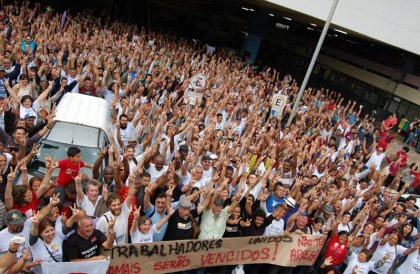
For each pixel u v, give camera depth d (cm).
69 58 1088
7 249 450
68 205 551
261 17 2516
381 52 2652
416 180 1319
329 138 1416
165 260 577
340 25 1853
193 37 3222
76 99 864
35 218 445
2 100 782
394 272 761
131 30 2192
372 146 1432
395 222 870
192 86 1179
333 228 721
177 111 952
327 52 3200
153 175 698
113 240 500
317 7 1789
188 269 607
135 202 585
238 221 653
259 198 715
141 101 1062
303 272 732
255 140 1043
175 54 1786
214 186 727
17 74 997
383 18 1898
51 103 928
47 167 545
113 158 709
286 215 712
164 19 3244
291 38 3644
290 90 1952
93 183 548
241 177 738
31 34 1406
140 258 550
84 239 481
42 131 721
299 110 1648
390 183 1344
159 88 1255
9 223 443
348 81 2938
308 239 694
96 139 757
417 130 2183
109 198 514
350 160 1134
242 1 2327
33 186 545
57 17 1673
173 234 582
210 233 617
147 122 891
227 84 1456
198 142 791
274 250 675
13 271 412
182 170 711
